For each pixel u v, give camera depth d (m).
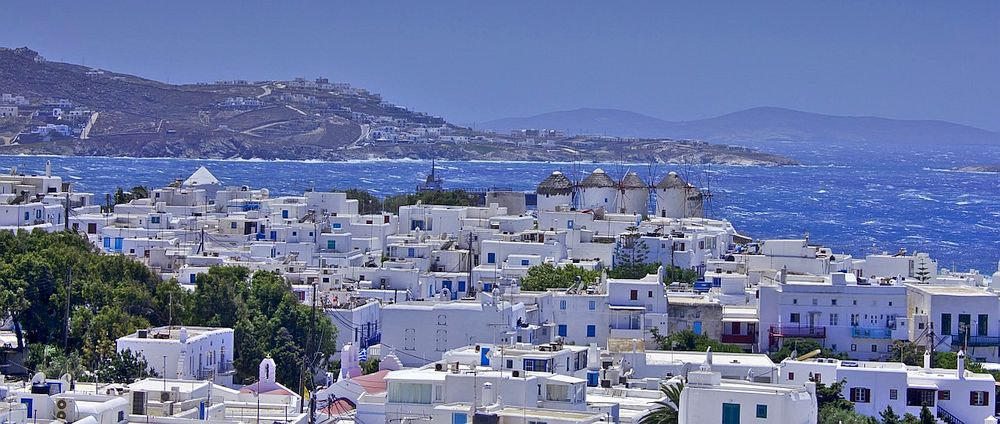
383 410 169.75
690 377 160.75
